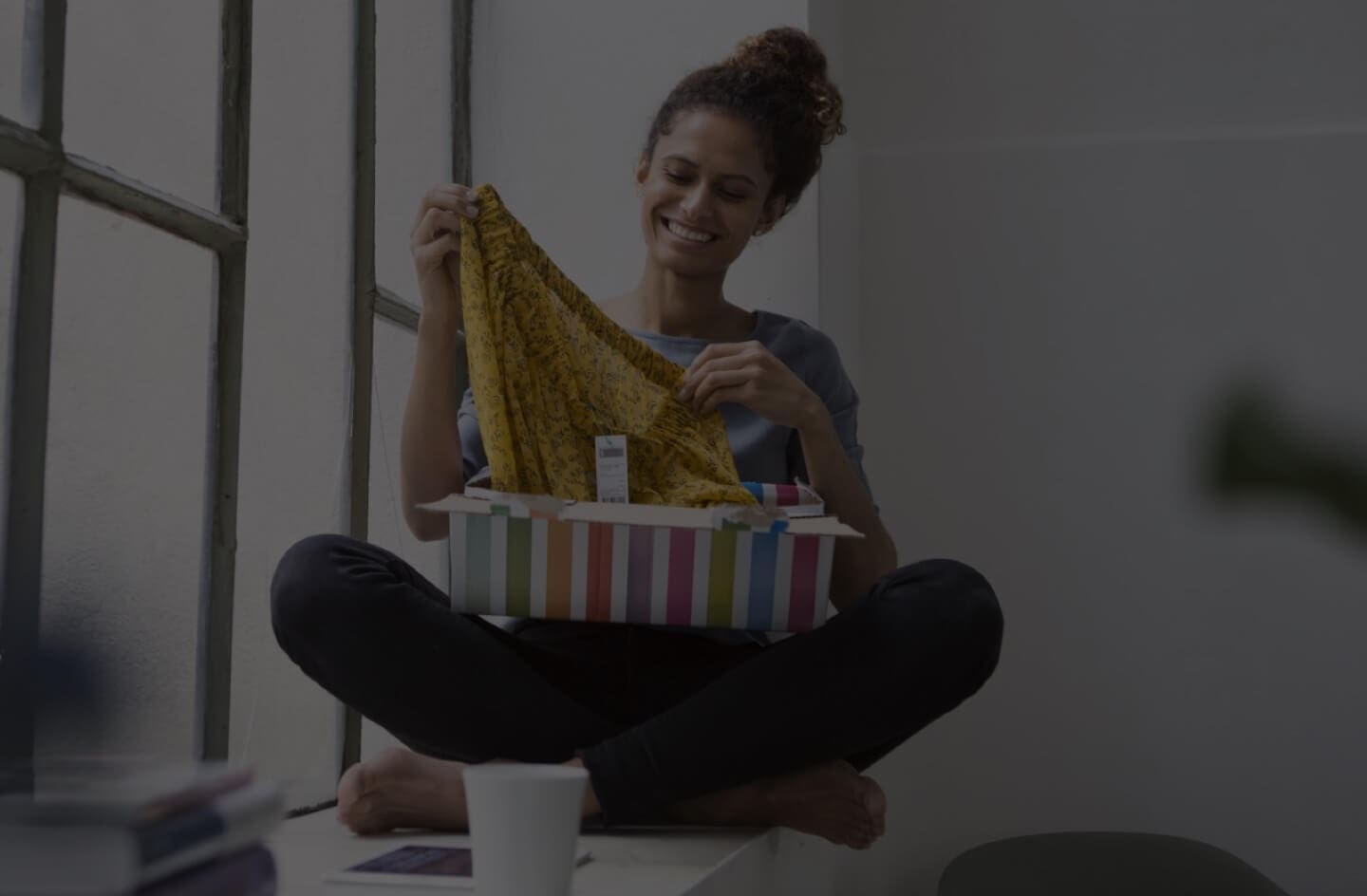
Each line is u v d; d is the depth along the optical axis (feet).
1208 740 7.62
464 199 4.75
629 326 5.69
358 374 6.28
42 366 4.21
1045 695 7.77
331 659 4.20
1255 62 7.99
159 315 4.88
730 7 7.15
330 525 6.08
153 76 4.84
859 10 8.34
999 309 8.04
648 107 7.18
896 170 8.20
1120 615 7.76
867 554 4.97
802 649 4.18
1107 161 8.02
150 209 4.76
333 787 6.01
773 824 4.28
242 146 5.34
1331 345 7.73
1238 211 7.89
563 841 2.60
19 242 4.19
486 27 7.43
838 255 7.41
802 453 5.29
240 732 5.32
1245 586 7.66
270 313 5.57
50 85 4.27
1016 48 8.20
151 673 4.80
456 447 4.99
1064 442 7.91
